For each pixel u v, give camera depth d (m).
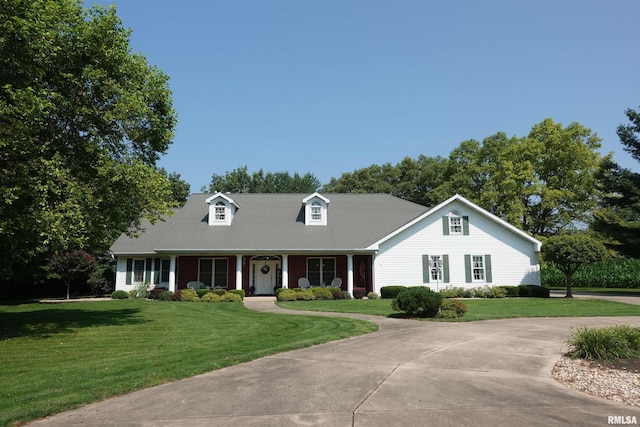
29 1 11.73
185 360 9.23
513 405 6.24
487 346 10.60
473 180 47.88
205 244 27.59
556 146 39.91
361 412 5.90
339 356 9.49
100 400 6.65
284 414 5.85
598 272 38.72
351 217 31.44
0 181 11.73
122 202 14.63
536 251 28.02
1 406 6.38
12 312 19.42
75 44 13.66
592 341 9.25
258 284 29.83
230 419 5.69
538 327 13.78
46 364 9.34
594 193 39.66
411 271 27.73
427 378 7.66
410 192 64.62
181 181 56.59
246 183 64.81
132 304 23.09
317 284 29.62
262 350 10.07
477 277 27.86
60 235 12.19
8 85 11.19
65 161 13.94
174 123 17.02
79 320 16.30
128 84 15.02
